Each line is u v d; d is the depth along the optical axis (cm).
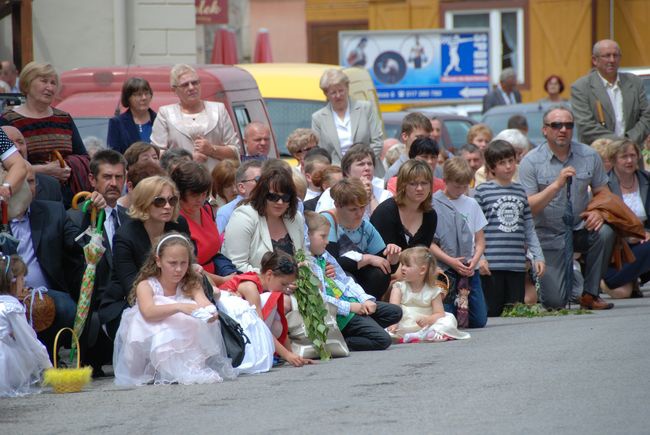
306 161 2773
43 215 2106
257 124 3047
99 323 2073
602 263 2953
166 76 3256
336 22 9075
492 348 2184
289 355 2133
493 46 8219
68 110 3212
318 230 2319
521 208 2845
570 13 8100
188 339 1970
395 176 2958
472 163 3409
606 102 3644
